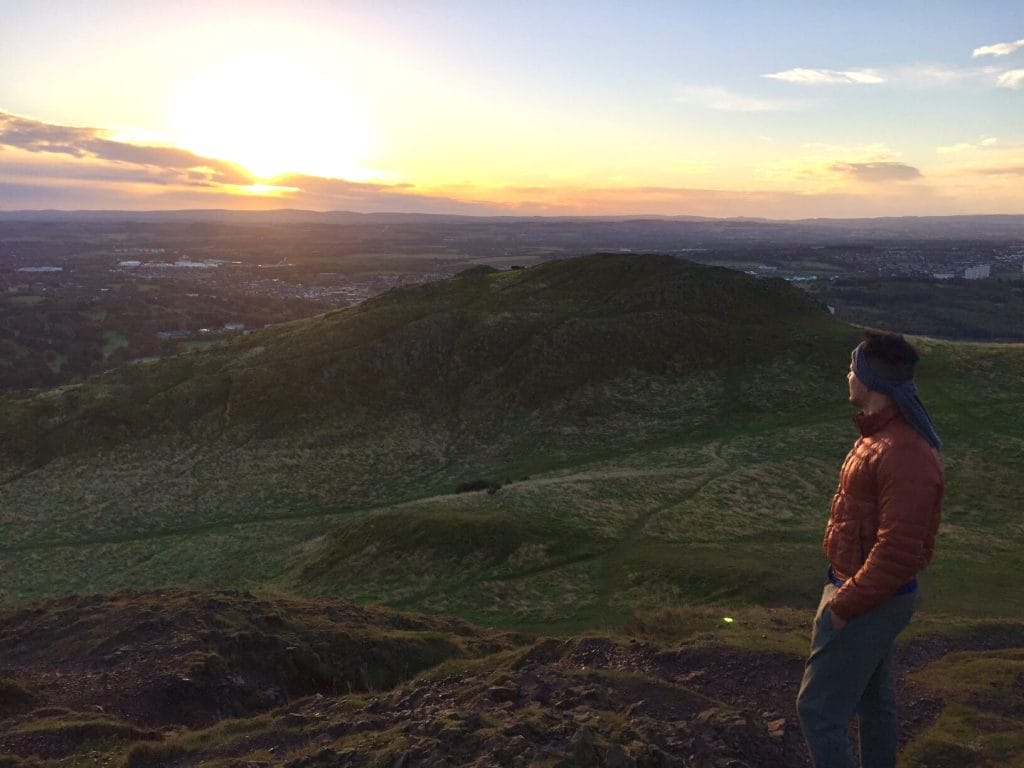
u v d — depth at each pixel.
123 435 51.44
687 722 6.69
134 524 40.62
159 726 10.05
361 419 53.62
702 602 22.66
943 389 43.06
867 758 4.79
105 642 12.75
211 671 11.48
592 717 6.54
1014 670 8.47
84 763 7.87
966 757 6.49
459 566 27.78
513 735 6.00
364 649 13.73
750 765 6.02
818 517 30.48
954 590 21.52
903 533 3.76
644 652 9.16
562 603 24.05
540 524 29.94
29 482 46.28
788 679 8.10
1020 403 40.62
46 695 10.56
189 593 16.09
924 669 9.16
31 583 33.97
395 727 6.73
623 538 28.77
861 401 4.23
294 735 7.48
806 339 55.41
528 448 47.97
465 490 38.94
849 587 3.91
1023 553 24.91
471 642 15.62
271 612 14.63
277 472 46.88
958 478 32.62
